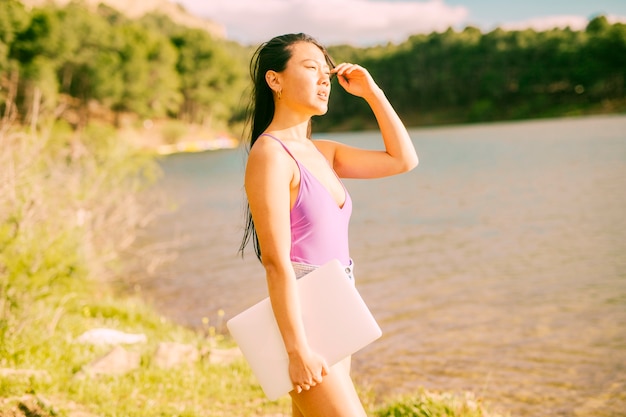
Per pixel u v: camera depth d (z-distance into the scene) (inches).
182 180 1212.5
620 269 353.1
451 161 1246.3
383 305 310.0
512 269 372.5
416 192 804.0
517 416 180.5
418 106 4215.1
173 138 2903.5
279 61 79.4
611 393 194.9
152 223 622.8
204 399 169.0
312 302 72.4
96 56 2728.8
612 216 525.3
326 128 4069.9
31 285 189.0
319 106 79.8
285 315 69.8
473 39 4264.3
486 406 177.6
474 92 4084.6
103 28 2834.6
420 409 154.2
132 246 494.0
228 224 624.7
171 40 3511.3
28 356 174.7
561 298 305.0
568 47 3804.1
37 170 235.1
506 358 229.1
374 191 848.3
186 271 401.7
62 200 257.1
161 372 180.4
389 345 248.5
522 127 2578.7
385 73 4274.1
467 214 601.9
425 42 4387.3
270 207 72.3
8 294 185.0
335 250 77.3
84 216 267.7
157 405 157.5
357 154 89.4
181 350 197.0
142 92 2859.3
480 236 487.5
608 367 216.1
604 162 957.2
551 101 3720.5
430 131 3041.3
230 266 420.2
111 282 365.7
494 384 205.3
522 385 203.6
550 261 385.7
